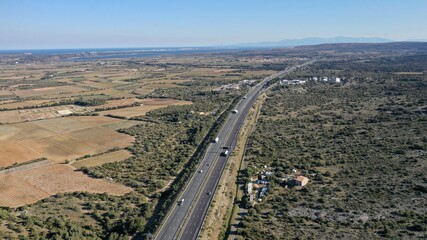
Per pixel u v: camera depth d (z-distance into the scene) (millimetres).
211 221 97375
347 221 95625
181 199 108812
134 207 107062
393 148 146625
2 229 90375
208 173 128750
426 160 131500
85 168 134875
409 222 92750
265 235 90625
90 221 98562
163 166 139875
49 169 135750
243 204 109188
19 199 110688
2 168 135500
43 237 87562
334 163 136000
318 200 108312
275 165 137750
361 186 115812
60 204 107438
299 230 92562
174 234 90688
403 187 112625
